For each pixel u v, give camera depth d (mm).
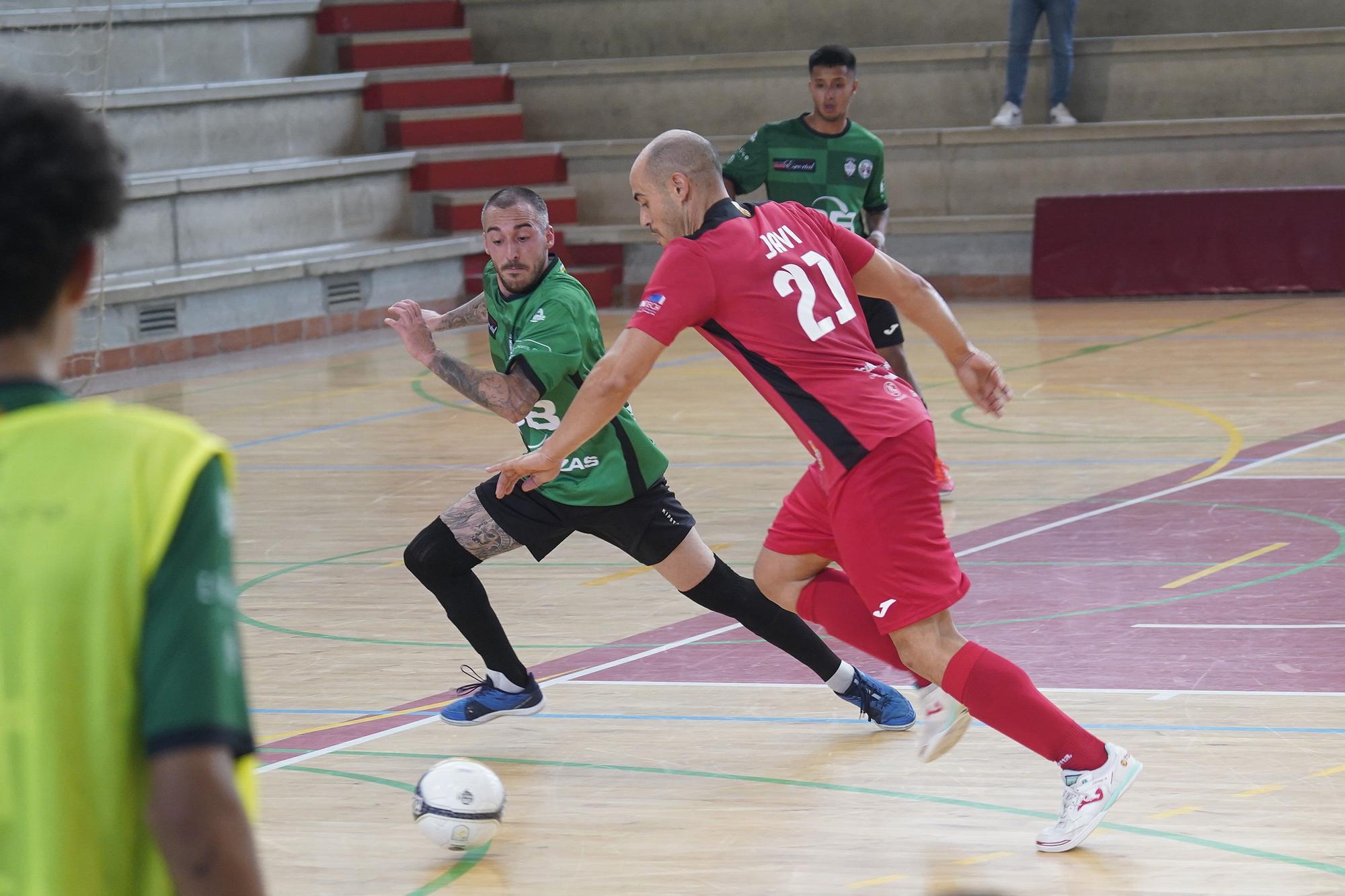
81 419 1903
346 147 20469
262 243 18609
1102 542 8641
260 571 8914
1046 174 19125
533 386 5645
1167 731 5797
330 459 11953
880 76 19875
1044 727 4730
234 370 16312
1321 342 14812
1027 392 13281
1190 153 18766
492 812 4949
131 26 18734
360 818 5324
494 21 21562
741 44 20859
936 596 4715
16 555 1847
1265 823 4930
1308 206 17625
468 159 20047
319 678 6980
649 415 13172
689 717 6281
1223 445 10914
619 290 19875
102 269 16562
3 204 1814
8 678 1852
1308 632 6906
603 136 20891
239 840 1823
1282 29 19391
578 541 9469
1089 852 4789
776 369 4797
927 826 5070
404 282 19094
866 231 10984
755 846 4965
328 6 21125
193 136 18688
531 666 7031
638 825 5180
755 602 5945
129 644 1849
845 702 6395
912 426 4750
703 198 4953
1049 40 19266
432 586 5969
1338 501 9211
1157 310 17422
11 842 1874
